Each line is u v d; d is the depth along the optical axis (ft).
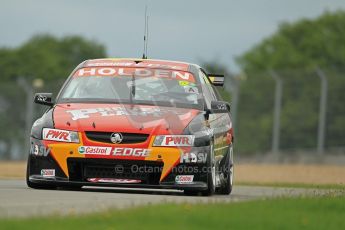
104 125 114.21
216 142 120.78
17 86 492.13
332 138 581.94
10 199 96.22
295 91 583.58
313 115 581.53
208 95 128.88
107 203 93.61
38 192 107.86
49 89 400.47
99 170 114.11
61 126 115.24
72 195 104.78
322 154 433.89
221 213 79.66
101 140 113.70
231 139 134.10
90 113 117.50
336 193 118.11
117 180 113.60
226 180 129.70
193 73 128.67
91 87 124.26
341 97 577.84
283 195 101.60
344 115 579.48
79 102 121.90
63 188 119.14
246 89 590.96
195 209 82.12
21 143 491.72
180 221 74.13
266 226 75.41
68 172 114.21
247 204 89.30
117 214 76.54
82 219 72.74
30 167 115.96
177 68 128.77
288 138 581.12
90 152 113.29
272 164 422.00
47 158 114.73
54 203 92.48
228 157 131.13
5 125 491.72
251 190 145.89
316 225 79.10
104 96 122.52
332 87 579.07
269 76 589.32
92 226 69.56
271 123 582.35
